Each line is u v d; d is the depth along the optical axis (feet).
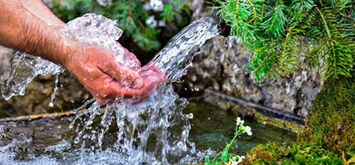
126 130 5.12
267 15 4.05
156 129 5.05
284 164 3.77
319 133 4.25
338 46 4.00
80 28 3.98
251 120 5.63
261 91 5.65
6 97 5.08
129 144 4.96
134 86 4.00
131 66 4.17
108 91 4.02
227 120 5.61
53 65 4.37
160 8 6.06
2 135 5.16
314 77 5.13
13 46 3.99
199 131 5.30
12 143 4.99
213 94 6.09
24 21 3.91
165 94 4.34
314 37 4.16
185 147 4.92
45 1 5.83
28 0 4.10
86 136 5.17
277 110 5.52
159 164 4.64
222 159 4.05
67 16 5.88
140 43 5.87
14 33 3.92
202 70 6.13
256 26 4.01
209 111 5.84
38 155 4.75
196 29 4.14
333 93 4.34
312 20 4.17
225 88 5.99
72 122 5.40
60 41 3.93
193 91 6.18
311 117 4.37
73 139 5.11
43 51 3.99
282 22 4.02
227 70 5.94
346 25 4.15
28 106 5.64
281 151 3.96
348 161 3.81
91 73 3.96
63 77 5.72
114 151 4.86
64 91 5.76
